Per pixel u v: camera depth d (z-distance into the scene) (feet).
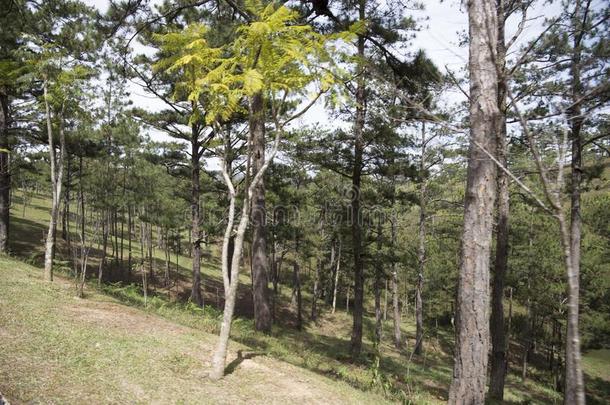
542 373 91.25
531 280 78.33
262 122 35.32
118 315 22.22
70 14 38.27
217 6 34.30
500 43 14.30
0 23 37.45
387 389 23.73
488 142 14.65
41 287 25.29
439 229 74.23
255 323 35.94
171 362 16.06
